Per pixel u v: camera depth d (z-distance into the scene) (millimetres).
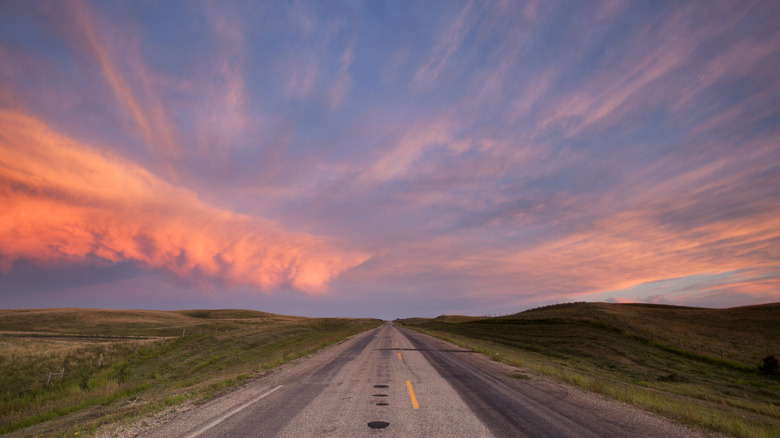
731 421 7344
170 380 22922
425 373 13070
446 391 9648
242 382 11383
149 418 7070
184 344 38438
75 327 68125
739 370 29062
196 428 6230
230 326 66812
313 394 9242
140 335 56625
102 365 28641
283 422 6559
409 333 47625
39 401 19578
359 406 7848
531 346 40562
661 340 40344
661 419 7090
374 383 10945
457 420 6695
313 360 17516
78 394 19703
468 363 16406
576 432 6043
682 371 27953
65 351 31125
